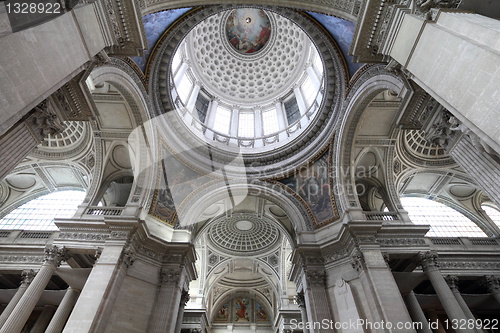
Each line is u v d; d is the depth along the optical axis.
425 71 5.72
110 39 6.38
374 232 12.48
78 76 6.66
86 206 14.19
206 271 24.11
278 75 26.72
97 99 13.20
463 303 12.46
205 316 23.34
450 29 5.22
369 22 6.96
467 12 5.36
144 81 14.04
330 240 13.36
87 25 5.57
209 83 25.16
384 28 6.81
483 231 19.11
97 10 5.84
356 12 8.12
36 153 17.17
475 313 14.89
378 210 16.70
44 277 11.30
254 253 24.14
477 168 6.49
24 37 4.16
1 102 3.84
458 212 20.33
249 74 27.69
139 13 6.71
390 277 10.96
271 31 26.97
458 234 19.08
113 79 11.27
